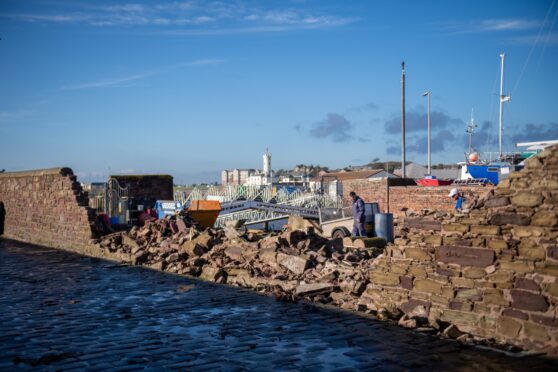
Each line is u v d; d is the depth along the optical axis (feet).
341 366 23.67
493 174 108.37
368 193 103.19
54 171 79.41
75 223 74.13
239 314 33.96
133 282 46.50
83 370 23.12
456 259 29.81
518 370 23.02
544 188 26.68
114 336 28.86
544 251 26.20
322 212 75.61
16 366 23.68
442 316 30.12
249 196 120.26
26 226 89.66
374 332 29.27
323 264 45.60
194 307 36.19
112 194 86.58
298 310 34.99
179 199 111.45
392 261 33.63
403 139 119.14
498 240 27.99
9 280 47.85
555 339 25.32
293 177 341.62
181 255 55.47
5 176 97.40
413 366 23.63
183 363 24.12
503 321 27.32
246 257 49.44
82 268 55.52
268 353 25.62
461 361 24.27
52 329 30.42
